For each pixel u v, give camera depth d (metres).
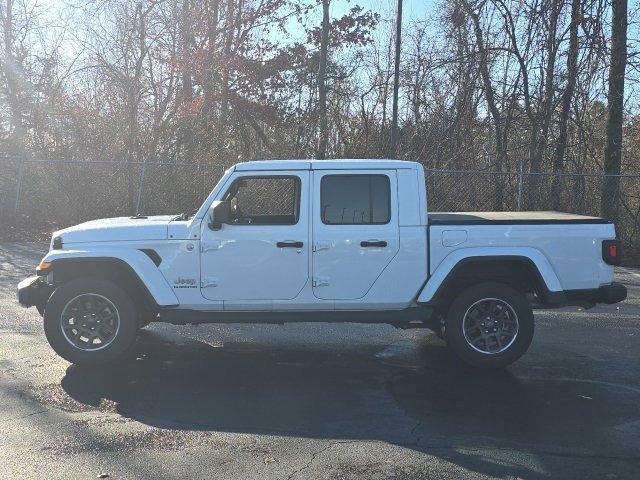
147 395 5.03
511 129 16.98
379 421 4.53
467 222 5.71
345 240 5.65
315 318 5.74
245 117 20.78
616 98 14.88
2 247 13.01
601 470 3.77
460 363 6.06
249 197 6.25
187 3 19.20
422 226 5.69
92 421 4.46
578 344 6.81
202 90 19.69
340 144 19.00
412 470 3.74
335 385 5.36
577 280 5.77
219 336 7.02
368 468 3.77
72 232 5.73
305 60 21.50
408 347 6.65
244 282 5.68
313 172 5.71
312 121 19.78
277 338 6.97
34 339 6.60
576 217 5.97
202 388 5.23
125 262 5.62
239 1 20.69
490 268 5.87
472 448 4.07
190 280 5.67
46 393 5.02
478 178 13.94
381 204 5.71
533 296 5.98
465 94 17.22
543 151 16.05
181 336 6.98
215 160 17.17
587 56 14.93
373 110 19.14
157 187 14.52
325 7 18.50
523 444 4.14
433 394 5.15
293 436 4.24
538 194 13.90
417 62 18.06
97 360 5.64
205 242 5.64
